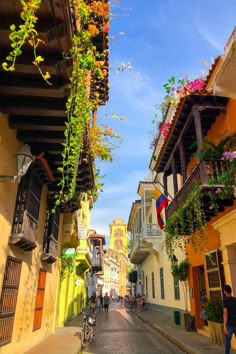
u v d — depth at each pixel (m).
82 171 8.45
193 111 9.03
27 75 4.72
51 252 9.78
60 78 4.80
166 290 19.02
